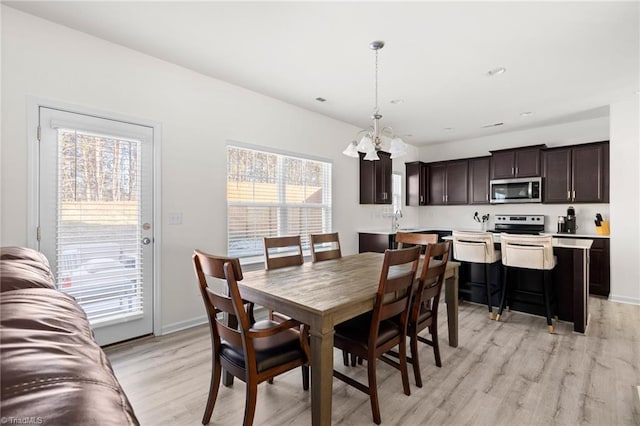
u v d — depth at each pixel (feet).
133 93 8.79
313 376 4.99
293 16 7.11
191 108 10.00
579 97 12.10
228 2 6.64
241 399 6.26
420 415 5.75
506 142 17.78
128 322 8.75
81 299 7.95
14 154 7.09
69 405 1.31
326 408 4.95
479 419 5.64
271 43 8.29
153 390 6.52
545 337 9.24
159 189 9.30
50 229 7.53
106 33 7.96
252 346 4.77
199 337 9.17
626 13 6.88
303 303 5.08
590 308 11.94
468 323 10.41
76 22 7.50
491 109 13.53
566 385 6.69
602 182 14.01
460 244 11.28
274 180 12.75
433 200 20.30
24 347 1.69
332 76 10.28
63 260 7.70
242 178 11.63
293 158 13.41
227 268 4.62
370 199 16.44
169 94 9.51
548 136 16.34
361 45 8.32
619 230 12.76
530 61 9.16
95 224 8.18
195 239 10.11
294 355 5.32
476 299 12.44
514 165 16.62
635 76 10.18
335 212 15.28
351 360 7.71
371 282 6.48
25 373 1.46
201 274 5.45
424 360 7.88
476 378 7.00
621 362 7.66
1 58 6.93
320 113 14.24
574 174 14.75
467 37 7.90
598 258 13.56
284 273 7.41
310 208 14.24
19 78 7.13
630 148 12.39
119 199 8.57
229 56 9.04
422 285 6.68
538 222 16.49
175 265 9.65
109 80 8.38
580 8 6.73
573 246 9.73
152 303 9.20
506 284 10.62
